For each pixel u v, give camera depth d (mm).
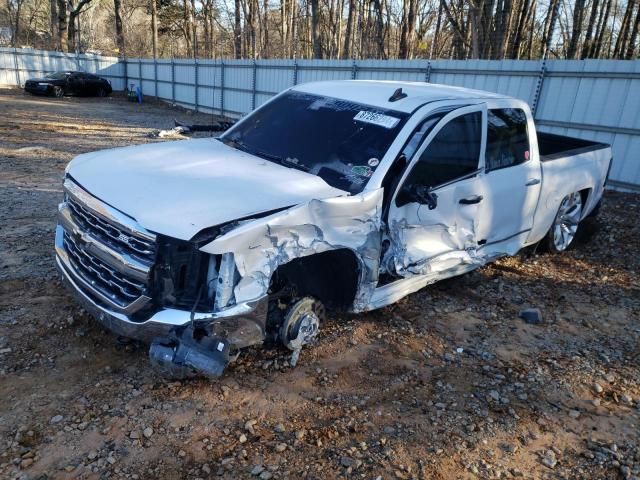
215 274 3029
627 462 3061
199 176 3607
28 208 7012
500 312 4914
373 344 4109
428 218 4148
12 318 3990
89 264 3416
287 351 3803
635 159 9742
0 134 13836
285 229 3164
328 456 2885
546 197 5711
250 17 36781
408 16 22328
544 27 26672
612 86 9852
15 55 30953
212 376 2963
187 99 26734
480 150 4621
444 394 3564
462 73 12523
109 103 27312
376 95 4617
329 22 34719
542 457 3055
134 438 2889
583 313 5051
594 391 3756
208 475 2682
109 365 3512
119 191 3285
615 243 7168
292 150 4289
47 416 2994
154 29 40750
